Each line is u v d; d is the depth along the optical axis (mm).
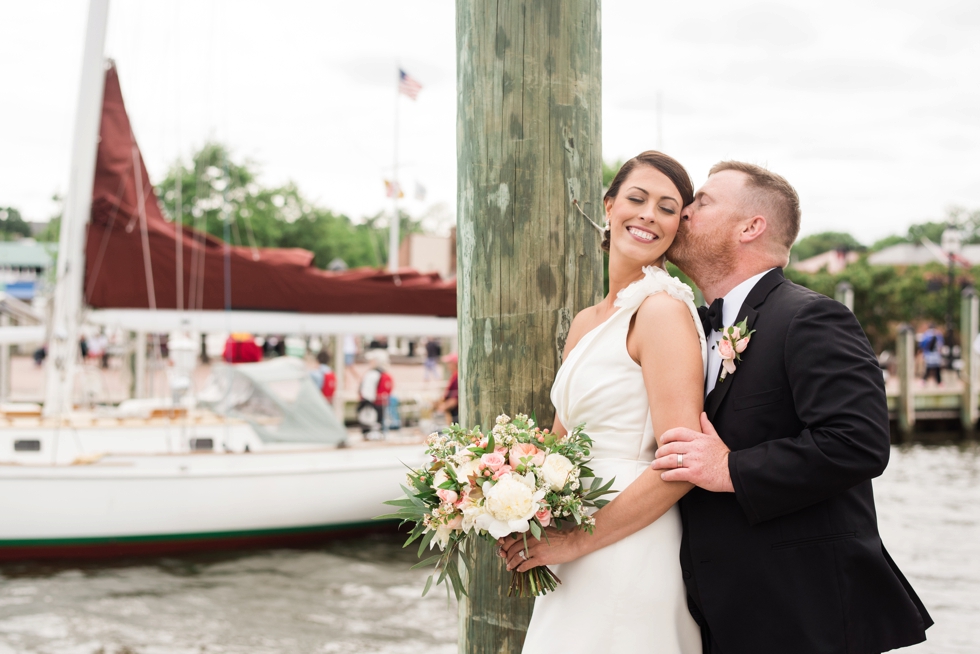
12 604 6504
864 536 1744
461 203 2197
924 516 10344
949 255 24656
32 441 7867
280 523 8016
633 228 1913
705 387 1902
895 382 23812
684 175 1953
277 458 8164
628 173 1962
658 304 1813
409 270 9867
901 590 1740
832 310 1714
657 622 1819
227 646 5738
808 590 1706
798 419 1738
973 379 19750
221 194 37219
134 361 15062
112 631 5992
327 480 8094
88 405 9961
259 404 8766
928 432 19828
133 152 9055
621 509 1773
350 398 13219
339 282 9320
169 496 7613
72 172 8688
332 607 6574
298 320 9125
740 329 1802
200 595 6793
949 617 6504
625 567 1817
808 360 1681
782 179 1958
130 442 8148
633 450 1863
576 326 2074
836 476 1593
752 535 1749
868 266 30891
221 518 7797
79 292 8586
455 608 6574
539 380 2121
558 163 2105
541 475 1727
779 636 1706
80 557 7637
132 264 8570
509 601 2178
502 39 2086
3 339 8672
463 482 1755
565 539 1844
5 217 64812
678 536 1891
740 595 1744
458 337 2254
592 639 1824
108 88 9133
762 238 1931
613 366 1878
